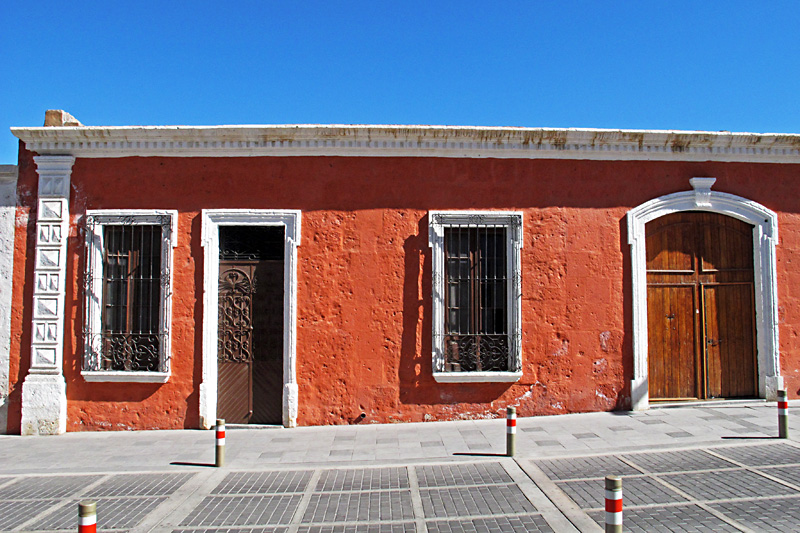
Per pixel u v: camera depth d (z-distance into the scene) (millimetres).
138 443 7738
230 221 8648
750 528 4539
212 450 7324
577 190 8969
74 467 6730
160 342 8516
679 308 9203
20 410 8391
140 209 8633
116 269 8742
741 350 9281
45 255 8547
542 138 8773
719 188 9156
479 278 8836
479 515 4988
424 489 5707
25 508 5426
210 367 8500
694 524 4633
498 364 8766
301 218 8695
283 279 8781
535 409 8695
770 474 5891
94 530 3727
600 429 7848
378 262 8711
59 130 8453
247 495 5668
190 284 8586
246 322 8719
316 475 6270
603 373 8828
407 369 8625
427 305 8688
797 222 9273
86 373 8383
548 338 8781
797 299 9203
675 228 9258
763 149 9141
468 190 8844
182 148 8656
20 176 8719
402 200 8789
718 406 8906
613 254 8945
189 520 5035
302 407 8508
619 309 8906
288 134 8570
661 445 7074
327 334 8609
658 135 8820
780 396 7281
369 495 5582
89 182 8688
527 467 6336
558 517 4895
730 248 9328
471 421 8562
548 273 8844
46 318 8453
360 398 8570
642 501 5184
